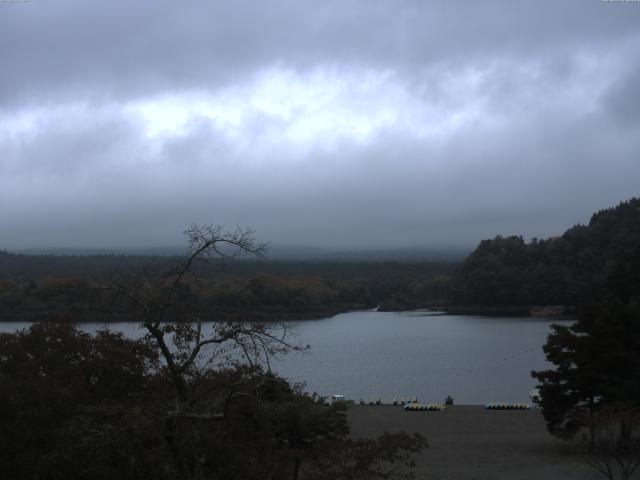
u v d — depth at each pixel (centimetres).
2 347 2580
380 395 8175
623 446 3366
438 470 3681
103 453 1806
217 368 2555
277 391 2289
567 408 4150
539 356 11456
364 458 1986
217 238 2258
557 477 3341
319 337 15212
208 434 1775
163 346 1812
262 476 1797
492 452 4225
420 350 12581
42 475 2014
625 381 3903
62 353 2547
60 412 2166
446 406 6719
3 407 2102
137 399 2178
